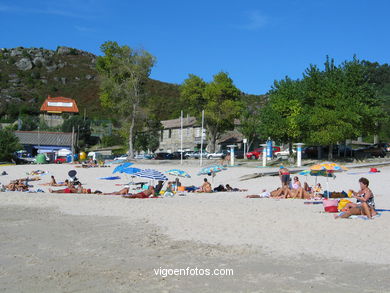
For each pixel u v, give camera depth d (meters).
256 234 11.56
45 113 128.50
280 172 22.08
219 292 6.89
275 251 9.64
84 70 178.88
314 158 53.34
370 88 49.94
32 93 151.62
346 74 49.44
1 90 148.62
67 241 10.86
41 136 84.62
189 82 73.12
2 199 20.52
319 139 46.66
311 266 8.37
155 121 88.38
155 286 7.21
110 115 126.62
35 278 7.66
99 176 37.72
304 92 52.00
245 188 27.62
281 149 74.56
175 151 77.88
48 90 155.62
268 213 15.27
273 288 7.05
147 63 63.41
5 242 10.74
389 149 54.66
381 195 21.83
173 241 10.79
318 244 10.24
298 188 21.36
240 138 82.31
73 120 104.06
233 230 12.16
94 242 10.72
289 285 7.20
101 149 93.56
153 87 160.75
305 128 50.72
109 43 64.81
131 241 10.81
